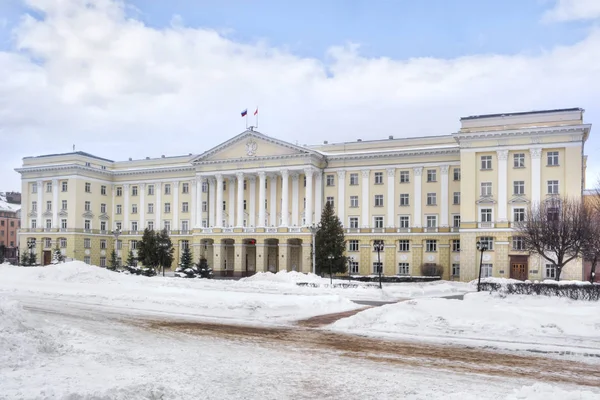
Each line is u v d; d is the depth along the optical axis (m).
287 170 76.94
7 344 15.29
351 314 30.81
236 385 13.91
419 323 25.06
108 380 13.03
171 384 13.47
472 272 64.38
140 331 23.58
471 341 21.44
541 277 60.88
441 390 13.72
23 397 10.88
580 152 60.44
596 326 23.64
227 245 83.94
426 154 73.38
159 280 51.78
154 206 93.25
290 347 19.94
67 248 90.31
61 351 16.44
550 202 55.97
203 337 22.12
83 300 36.75
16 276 50.28
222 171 81.62
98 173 94.88
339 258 68.25
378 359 17.73
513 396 12.73
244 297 36.56
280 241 76.69
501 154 64.12
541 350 19.56
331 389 13.73
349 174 78.00
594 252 48.81
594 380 15.14
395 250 74.25
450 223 71.44
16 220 140.12
